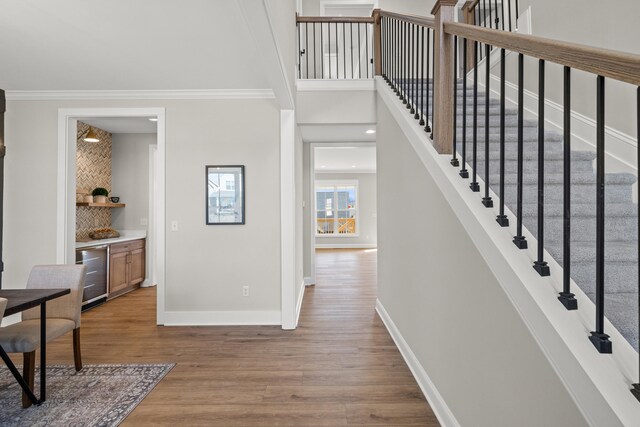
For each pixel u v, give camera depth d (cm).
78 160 463
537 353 109
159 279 360
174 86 347
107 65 297
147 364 266
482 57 379
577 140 270
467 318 159
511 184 191
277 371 254
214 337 323
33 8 212
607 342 92
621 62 83
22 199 353
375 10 385
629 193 204
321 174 1124
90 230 486
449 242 180
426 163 203
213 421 195
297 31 414
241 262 362
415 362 242
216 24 233
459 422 169
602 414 85
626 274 133
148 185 535
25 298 207
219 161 363
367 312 401
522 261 121
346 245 1116
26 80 328
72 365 264
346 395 221
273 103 364
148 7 212
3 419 196
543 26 311
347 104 388
